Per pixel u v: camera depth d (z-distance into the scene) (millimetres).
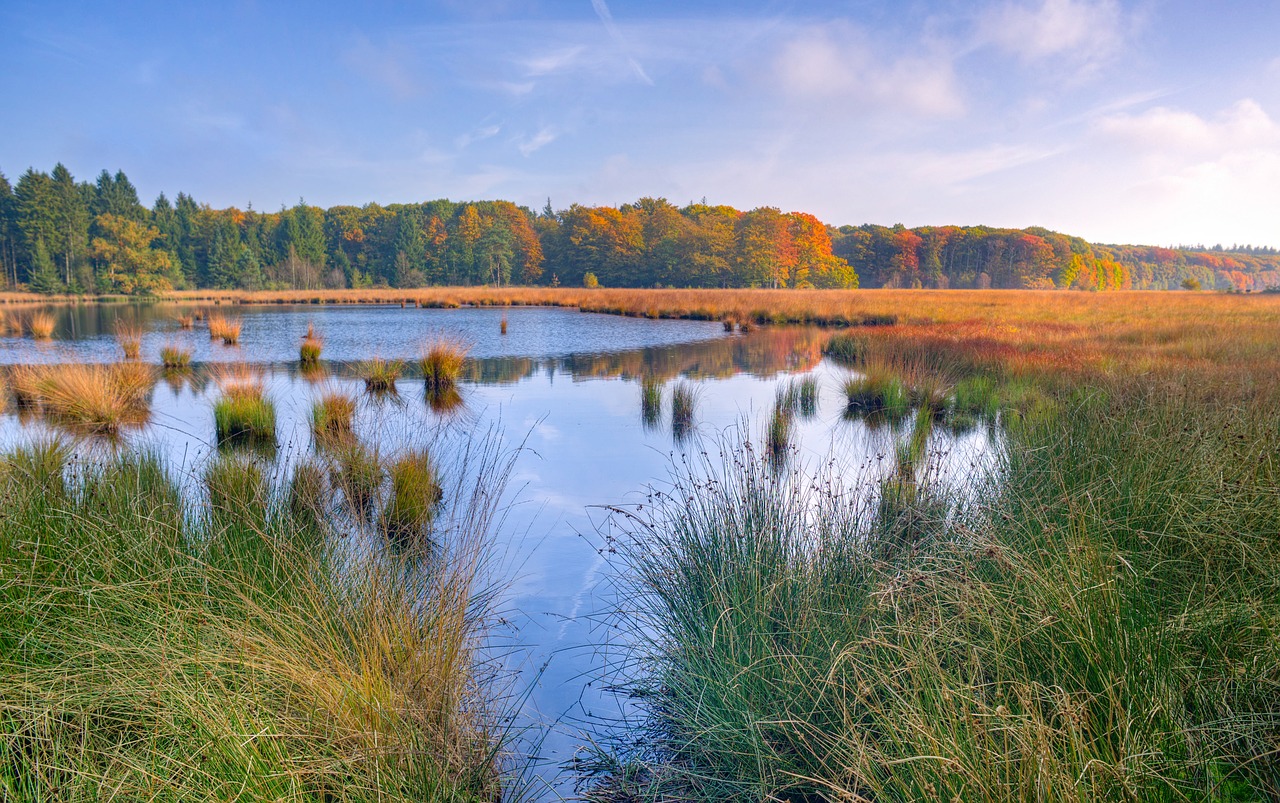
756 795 2303
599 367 14539
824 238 87875
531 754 2625
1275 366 9164
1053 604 2391
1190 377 7848
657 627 3318
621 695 3002
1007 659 2303
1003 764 1829
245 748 2006
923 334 17031
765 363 15016
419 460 5742
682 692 2750
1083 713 1964
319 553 3381
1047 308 28484
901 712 2104
